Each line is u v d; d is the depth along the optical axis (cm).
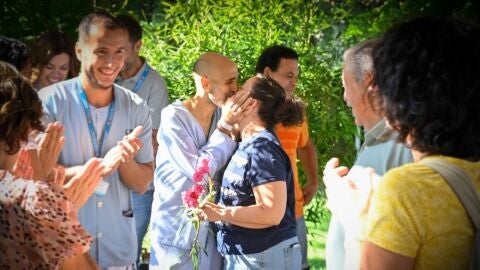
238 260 385
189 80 607
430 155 210
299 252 396
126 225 378
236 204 383
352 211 237
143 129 380
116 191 373
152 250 422
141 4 845
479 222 203
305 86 615
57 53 463
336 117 618
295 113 400
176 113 416
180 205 409
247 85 397
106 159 332
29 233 251
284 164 384
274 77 528
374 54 216
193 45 614
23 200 249
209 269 410
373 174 241
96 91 365
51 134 296
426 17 211
